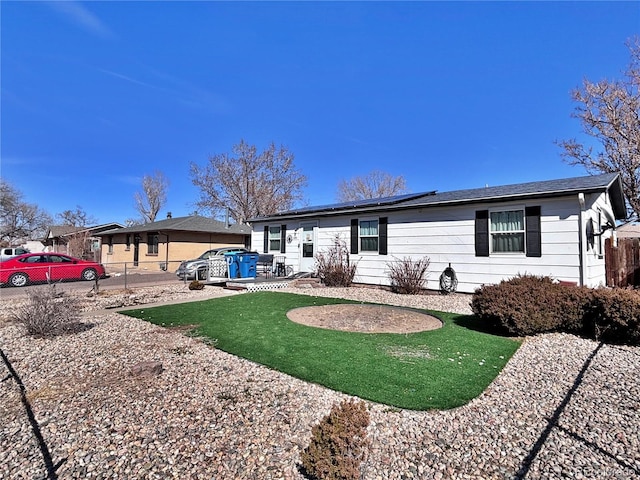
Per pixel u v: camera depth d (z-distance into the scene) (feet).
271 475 7.27
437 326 20.34
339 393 11.16
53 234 120.06
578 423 9.27
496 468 7.45
